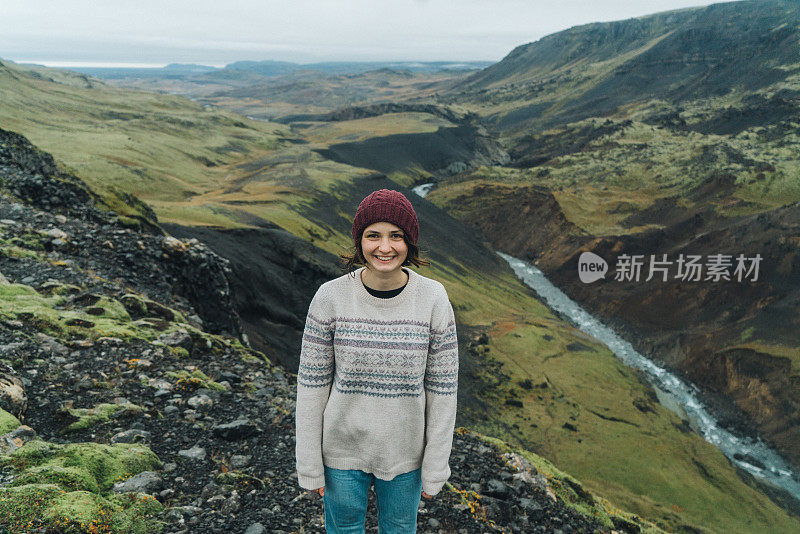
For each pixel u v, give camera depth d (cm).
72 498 301
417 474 212
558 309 15612
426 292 196
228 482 424
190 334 945
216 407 616
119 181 12031
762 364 11206
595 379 9300
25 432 400
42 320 719
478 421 7062
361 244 187
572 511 630
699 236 17888
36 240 1167
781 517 6091
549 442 6788
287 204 13488
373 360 190
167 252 1498
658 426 7919
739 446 9012
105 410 524
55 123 18200
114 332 780
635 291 15688
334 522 217
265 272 6981
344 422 199
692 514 5756
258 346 3809
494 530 475
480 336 10175
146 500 347
